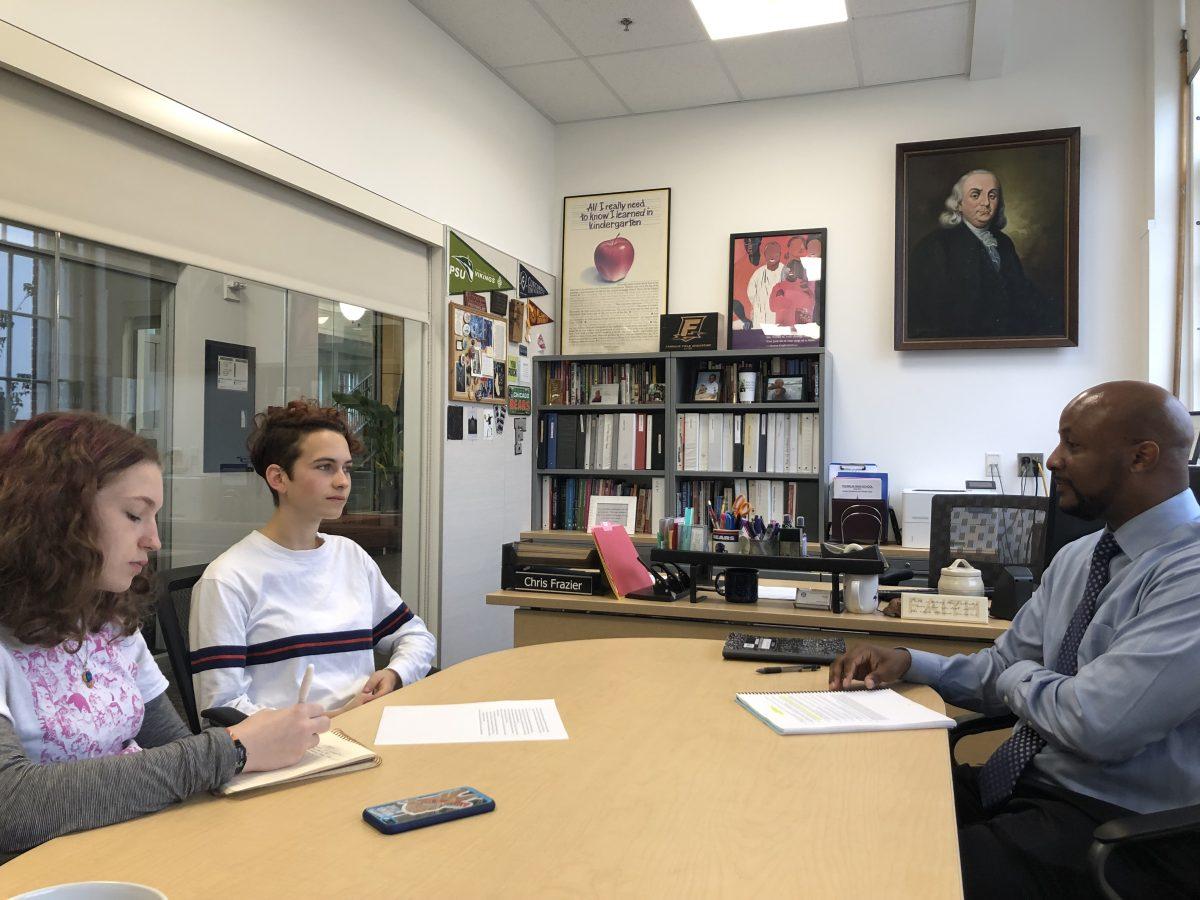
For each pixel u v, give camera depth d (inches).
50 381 102.1
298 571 80.2
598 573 119.2
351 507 154.6
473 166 188.2
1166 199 175.9
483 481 193.5
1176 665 58.7
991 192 189.5
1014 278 187.8
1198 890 55.5
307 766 52.6
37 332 100.7
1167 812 50.7
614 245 221.1
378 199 157.2
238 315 129.3
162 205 116.4
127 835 44.3
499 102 199.2
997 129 192.5
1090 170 186.1
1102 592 69.8
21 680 49.6
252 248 131.5
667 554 113.1
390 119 160.6
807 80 199.0
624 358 208.1
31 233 100.3
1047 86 188.9
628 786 51.8
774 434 197.6
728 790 51.4
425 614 176.9
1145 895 56.1
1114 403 68.1
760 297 207.0
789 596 118.7
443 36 177.3
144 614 57.4
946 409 195.0
